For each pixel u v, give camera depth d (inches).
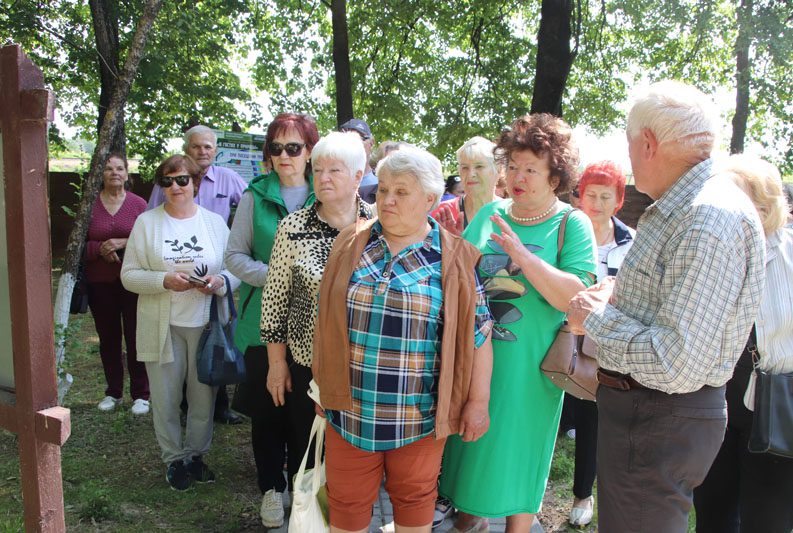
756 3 405.7
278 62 521.3
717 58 518.6
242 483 144.6
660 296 72.9
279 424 121.7
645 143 75.8
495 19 494.6
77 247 168.2
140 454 158.4
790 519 94.2
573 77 530.0
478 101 496.1
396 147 169.3
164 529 123.6
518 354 99.8
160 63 364.5
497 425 99.9
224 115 450.3
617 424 77.2
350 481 92.0
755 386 90.0
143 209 194.5
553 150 99.6
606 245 141.2
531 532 127.1
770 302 89.7
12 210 76.3
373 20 483.5
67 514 127.6
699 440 72.9
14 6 371.6
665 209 73.6
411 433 88.0
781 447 86.0
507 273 102.0
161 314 135.6
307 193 124.7
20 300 77.3
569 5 377.4
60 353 168.9
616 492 77.9
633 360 71.2
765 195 89.3
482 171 129.6
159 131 436.1
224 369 131.1
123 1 340.5
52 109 73.7
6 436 165.5
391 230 88.0
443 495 107.0
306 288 102.7
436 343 88.5
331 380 88.4
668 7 428.1
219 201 187.2
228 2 416.5
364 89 525.0
